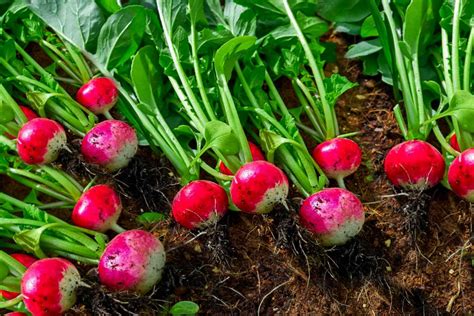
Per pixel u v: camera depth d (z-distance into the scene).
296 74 0.54
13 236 0.48
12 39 0.54
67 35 0.55
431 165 0.49
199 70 0.52
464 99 0.48
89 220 0.49
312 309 0.48
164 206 0.52
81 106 0.54
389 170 0.51
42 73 0.55
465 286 0.49
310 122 0.55
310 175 0.50
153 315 0.48
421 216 0.50
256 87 0.54
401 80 0.52
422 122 0.52
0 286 0.47
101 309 0.47
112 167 0.52
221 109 0.54
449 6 0.53
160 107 0.54
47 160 0.51
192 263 0.50
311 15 0.57
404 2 0.55
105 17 0.56
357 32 0.57
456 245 0.50
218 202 0.49
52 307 0.46
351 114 0.55
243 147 0.50
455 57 0.51
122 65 0.55
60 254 0.49
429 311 0.48
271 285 0.49
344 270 0.49
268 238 0.51
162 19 0.53
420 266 0.49
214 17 0.56
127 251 0.47
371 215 0.51
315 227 0.49
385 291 0.49
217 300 0.49
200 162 0.51
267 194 0.48
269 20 0.56
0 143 0.51
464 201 0.51
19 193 0.53
